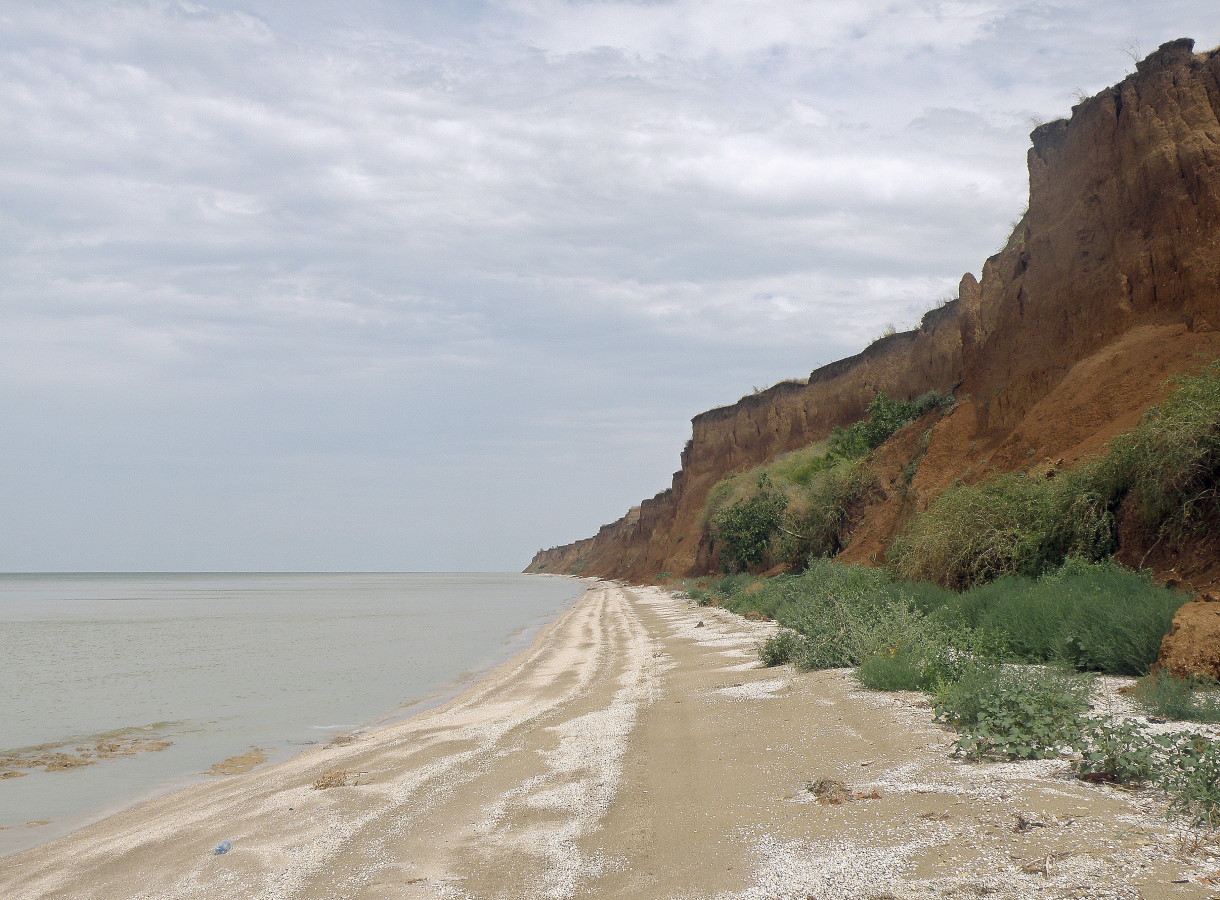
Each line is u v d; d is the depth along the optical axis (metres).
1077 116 26.70
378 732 14.14
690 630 26.70
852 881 5.24
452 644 31.64
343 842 7.43
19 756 13.56
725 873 5.71
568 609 53.62
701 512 65.00
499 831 7.30
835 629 14.73
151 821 9.41
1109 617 11.32
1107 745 6.70
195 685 21.22
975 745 7.65
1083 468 17.97
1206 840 5.11
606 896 5.61
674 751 9.58
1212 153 21.55
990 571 18.77
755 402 72.56
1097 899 4.51
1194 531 14.56
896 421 39.66
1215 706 7.96
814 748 8.74
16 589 140.38
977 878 4.99
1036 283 27.23
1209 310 20.47
